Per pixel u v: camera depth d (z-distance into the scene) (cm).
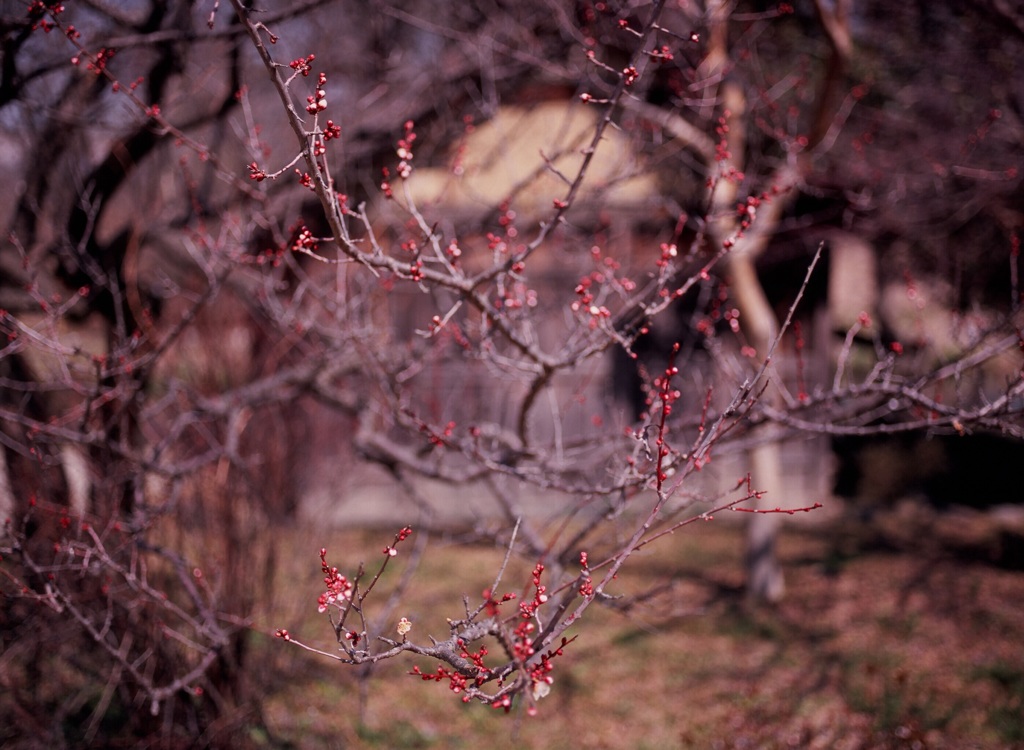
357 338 476
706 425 426
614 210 941
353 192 643
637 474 348
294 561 598
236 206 584
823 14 754
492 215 591
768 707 686
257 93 671
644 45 297
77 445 490
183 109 636
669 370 265
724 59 818
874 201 902
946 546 1159
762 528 966
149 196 618
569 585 242
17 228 536
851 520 1315
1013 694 676
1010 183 894
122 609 481
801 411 435
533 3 795
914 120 1055
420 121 668
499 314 340
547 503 1253
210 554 527
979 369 549
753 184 737
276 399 548
